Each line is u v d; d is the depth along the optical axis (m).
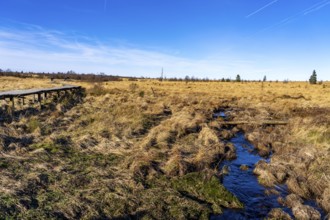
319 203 8.35
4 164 9.01
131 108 21.28
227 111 27.41
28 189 7.46
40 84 39.34
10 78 53.97
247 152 13.95
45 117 16.66
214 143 13.76
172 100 29.73
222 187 8.79
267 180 9.97
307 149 12.36
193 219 7.12
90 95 29.86
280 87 61.75
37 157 9.92
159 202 7.53
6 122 14.42
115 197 7.50
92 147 11.61
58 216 6.43
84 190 7.71
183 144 13.39
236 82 84.81
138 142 12.79
